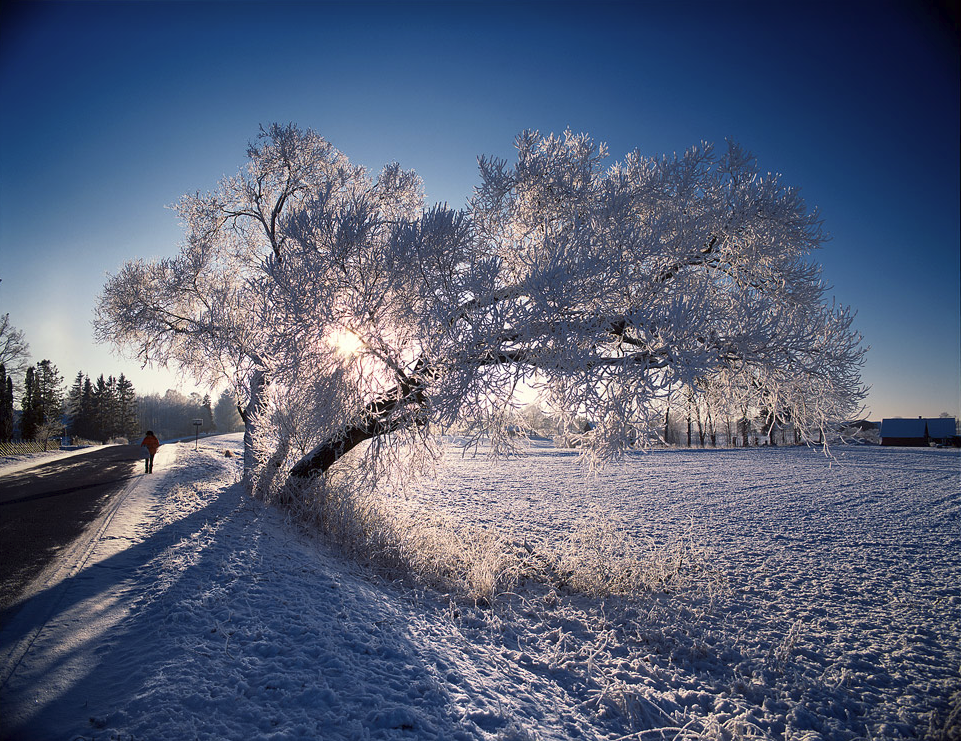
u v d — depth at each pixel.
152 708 3.25
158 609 4.75
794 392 8.62
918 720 4.93
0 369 43.78
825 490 22.48
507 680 4.91
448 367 7.83
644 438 7.64
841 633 7.06
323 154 14.11
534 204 10.11
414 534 9.10
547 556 9.91
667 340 7.09
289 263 8.32
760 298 8.34
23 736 2.88
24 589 5.27
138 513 9.28
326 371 8.28
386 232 9.18
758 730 4.59
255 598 5.28
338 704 3.55
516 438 8.81
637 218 9.39
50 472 17.41
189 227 14.81
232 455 27.66
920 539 13.16
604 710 4.62
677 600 8.14
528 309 7.28
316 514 9.48
